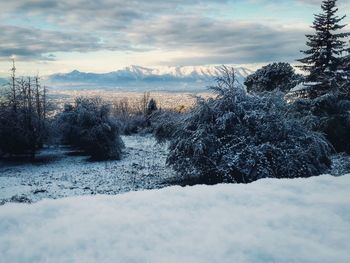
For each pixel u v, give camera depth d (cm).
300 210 453
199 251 343
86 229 391
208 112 1513
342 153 2102
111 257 332
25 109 2702
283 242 360
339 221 417
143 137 4209
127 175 1884
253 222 414
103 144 2555
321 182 588
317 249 345
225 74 1597
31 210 449
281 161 1426
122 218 424
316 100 2216
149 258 330
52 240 365
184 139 1529
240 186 566
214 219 424
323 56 2988
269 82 2898
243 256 333
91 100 2744
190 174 1678
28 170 2220
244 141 1450
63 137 2861
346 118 2148
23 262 325
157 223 411
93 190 1516
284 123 1463
